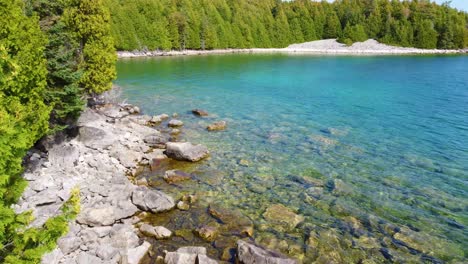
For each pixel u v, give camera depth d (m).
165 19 134.12
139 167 23.73
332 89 56.44
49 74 20.75
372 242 16.02
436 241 16.23
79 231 15.12
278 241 15.81
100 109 36.47
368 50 162.50
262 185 21.41
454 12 195.00
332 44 175.88
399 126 34.84
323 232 16.62
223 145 28.53
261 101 46.66
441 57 132.75
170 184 21.33
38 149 22.47
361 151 27.66
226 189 20.80
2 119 9.24
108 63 33.25
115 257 13.80
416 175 23.34
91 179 20.09
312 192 20.64
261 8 188.75
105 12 33.00
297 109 42.06
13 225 9.12
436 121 36.66
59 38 21.52
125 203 17.59
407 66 95.19
